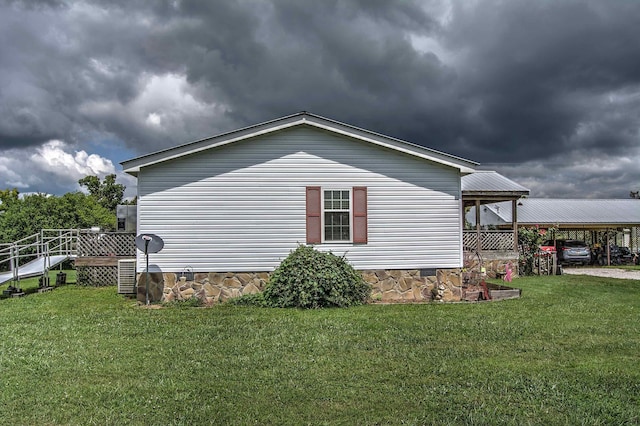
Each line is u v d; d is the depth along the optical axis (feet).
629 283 57.06
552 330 28.94
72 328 29.96
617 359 22.65
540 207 102.32
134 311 36.52
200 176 41.55
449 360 22.41
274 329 29.32
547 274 69.36
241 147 42.09
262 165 42.29
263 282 41.96
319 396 17.79
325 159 43.04
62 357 23.06
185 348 24.71
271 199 42.27
